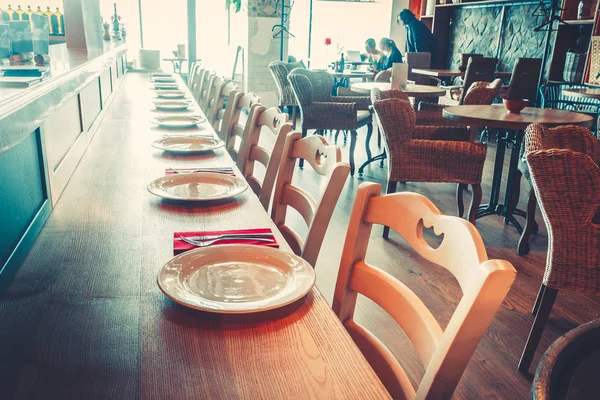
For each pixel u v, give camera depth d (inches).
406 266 113.9
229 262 40.7
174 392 26.7
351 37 419.2
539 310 74.7
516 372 77.2
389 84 220.7
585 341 24.8
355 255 44.3
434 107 194.1
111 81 159.9
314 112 192.1
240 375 28.2
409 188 179.3
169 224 52.2
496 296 29.1
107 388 27.0
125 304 35.9
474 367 78.1
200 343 31.2
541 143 87.9
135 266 42.3
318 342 31.4
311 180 184.2
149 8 384.5
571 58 212.1
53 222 52.7
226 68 421.1
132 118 120.3
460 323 29.7
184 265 39.0
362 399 26.5
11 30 47.4
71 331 32.5
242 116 335.3
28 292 37.7
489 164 215.9
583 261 70.3
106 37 197.6
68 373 28.4
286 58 343.0
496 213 143.0
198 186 64.6
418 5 408.8
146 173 72.3
